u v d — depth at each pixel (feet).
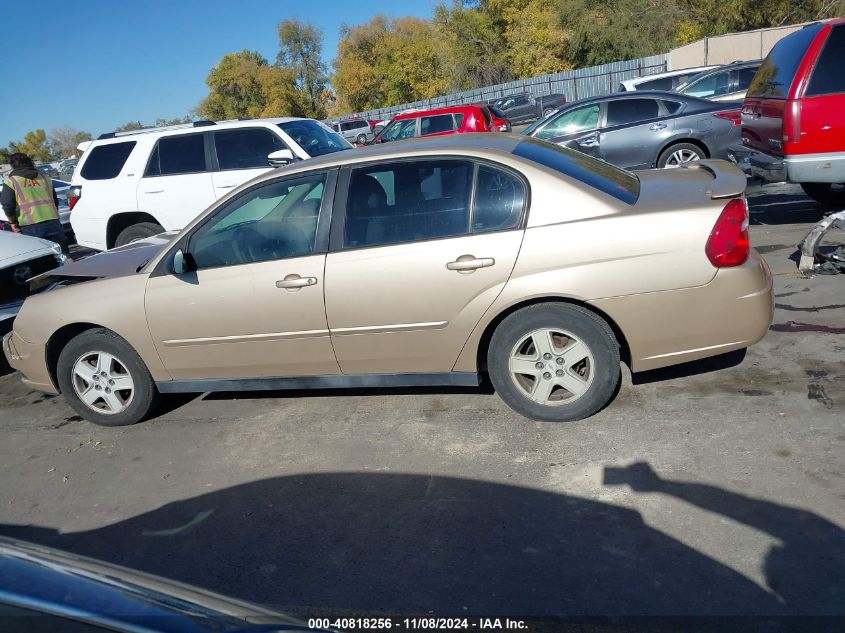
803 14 118.21
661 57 118.62
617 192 13.61
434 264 13.48
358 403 16.08
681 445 12.55
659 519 10.68
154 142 30.30
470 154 13.74
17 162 30.19
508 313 13.58
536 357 13.62
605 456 12.55
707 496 11.05
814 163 22.52
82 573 5.68
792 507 10.53
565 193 13.16
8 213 30.37
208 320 14.96
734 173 13.92
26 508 13.62
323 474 13.30
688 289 12.71
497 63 167.73
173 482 13.79
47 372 16.66
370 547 10.96
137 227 30.50
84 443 16.11
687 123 33.40
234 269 14.74
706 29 130.41
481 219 13.47
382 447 13.97
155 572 11.03
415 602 9.59
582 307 13.17
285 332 14.55
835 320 17.06
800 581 9.09
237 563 11.00
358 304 13.97
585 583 9.55
